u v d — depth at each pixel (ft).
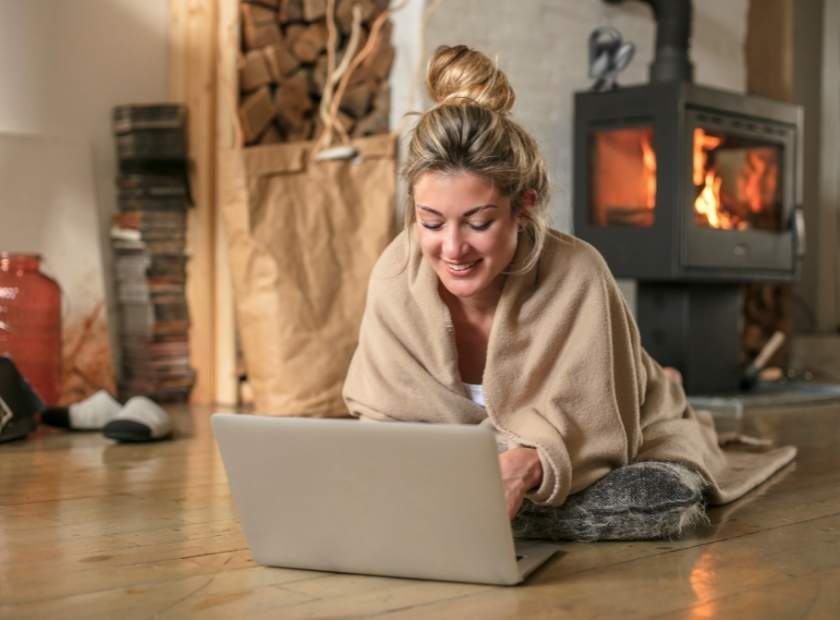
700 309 11.87
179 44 11.17
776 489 6.44
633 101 11.13
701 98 11.06
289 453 4.30
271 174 9.96
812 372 14.94
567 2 12.13
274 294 9.83
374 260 10.23
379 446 4.13
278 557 4.51
